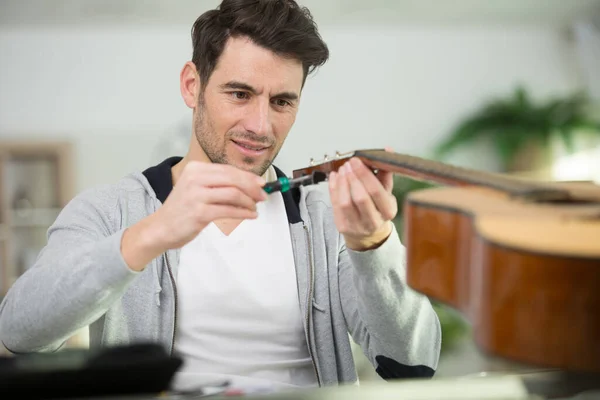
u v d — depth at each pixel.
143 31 4.51
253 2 1.27
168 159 1.44
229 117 1.27
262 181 1.04
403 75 4.89
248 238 1.33
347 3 4.38
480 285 0.83
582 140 4.87
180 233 1.01
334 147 4.83
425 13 4.61
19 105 4.41
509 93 4.98
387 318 1.22
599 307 0.76
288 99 1.30
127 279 1.04
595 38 4.89
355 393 0.78
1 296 3.96
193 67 1.37
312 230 1.39
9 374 0.75
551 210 0.90
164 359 0.80
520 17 4.77
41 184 4.35
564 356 0.78
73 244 1.22
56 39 4.43
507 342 0.80
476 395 0.79
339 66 4.82
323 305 1.33
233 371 1.27
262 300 1.29
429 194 1.01
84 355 0.82
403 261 1.21
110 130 4.50
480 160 4.94
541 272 0.77
